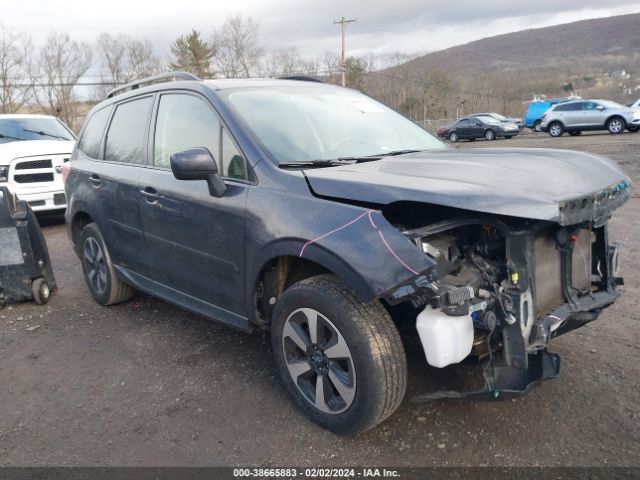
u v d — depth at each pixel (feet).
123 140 14.75
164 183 12.46
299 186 9.73
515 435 9.41
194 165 10.01
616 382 10.91
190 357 13.02
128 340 14.21
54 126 33.42
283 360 10.25
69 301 17.65
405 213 9.32
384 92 193.26
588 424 9.61
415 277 7.97
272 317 10.27
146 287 14.21
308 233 9.09
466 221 8.85
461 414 10.04
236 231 10.53
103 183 14.94
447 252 9.04
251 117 11.40
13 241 16.76
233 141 11.04
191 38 173.88
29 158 28.07
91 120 17.10
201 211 11.32
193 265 12.05
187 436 9.91
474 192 8.21
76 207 16.55
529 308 8.68
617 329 13.32
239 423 10.21
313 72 178.19
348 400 9.14
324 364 9.53
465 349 8.23
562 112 84.94
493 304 8.70
